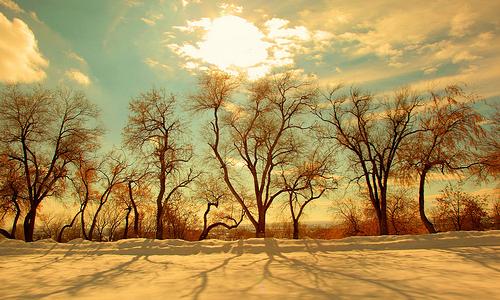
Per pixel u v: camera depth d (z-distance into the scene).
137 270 20.41
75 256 26.73
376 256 23.03
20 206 39.59
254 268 20.11
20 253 28.14
